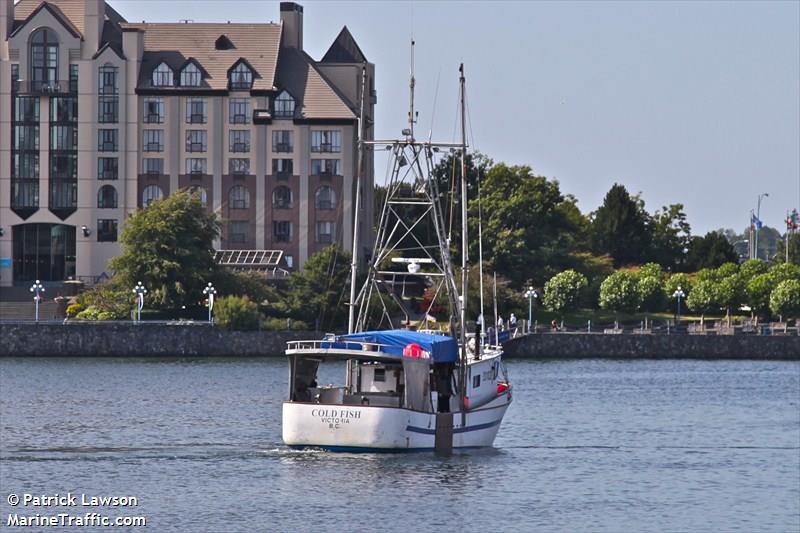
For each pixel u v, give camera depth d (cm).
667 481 19300
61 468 19250
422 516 16600
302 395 19562
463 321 19838
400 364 19362
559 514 17000
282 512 16625
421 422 19025
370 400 19412
